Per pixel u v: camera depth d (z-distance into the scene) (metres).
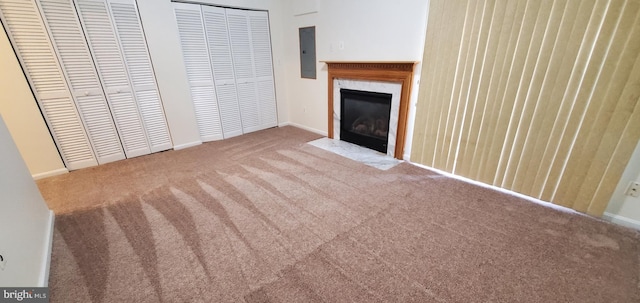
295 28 3.93
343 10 3.19
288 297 1.35
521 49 1.95
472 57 2.21
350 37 3.22
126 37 2.87
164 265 1.56
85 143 2.88
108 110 2.95
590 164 1.85
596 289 1.36
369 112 3.34
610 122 1.71
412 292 1.36
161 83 3.22
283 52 4.30
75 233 1.85
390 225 1.90
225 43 3.64
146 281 1.45
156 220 1.99
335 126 3.79
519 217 1.96
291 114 4.66
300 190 2.42
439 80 2.48
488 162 2.35
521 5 1.88
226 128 3.98
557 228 1.83
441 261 1.57
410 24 2.62
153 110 3.25
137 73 3.03
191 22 3.28
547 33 1.82
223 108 3.87
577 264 1.52
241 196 2.32
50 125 2.65
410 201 2.21
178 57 3.26
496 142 2.25
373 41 2.98
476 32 2.13
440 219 1.96
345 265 1.55
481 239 1.74
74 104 2.73
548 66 1.87
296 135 4.12
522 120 2.07
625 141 1.69
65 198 2.31
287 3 3.90
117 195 2.36
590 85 1.73
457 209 2.08
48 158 2.70
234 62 3.80
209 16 3.40
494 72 2.12
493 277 1.45
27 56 2.41
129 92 3.03
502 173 2.29
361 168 2.87
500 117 2.18
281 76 4.41
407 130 2.96
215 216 2.04
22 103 2.46
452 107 2.46
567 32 1.74
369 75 3.09
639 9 1.49
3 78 2.34
